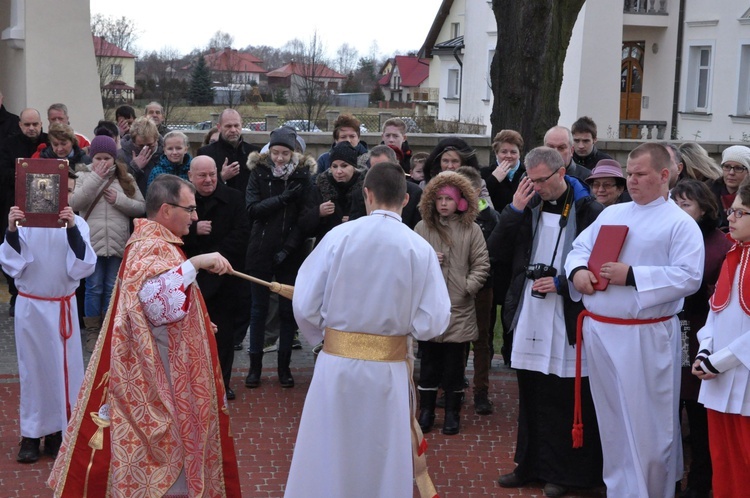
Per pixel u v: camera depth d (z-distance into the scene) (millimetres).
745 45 23781
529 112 10164
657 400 4711
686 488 5160
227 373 6637
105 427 4285
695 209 5113
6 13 11891
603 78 22766
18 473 5316
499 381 7277
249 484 5234
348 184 7008
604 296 4719
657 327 4695
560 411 5160
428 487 4445
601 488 5273
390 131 8203
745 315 4328
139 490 4156
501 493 5195
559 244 5160
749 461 4324
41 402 5461
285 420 6301
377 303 4191
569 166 6922
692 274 4512
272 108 33156
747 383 4305
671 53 25438
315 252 4387
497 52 10344
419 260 4230
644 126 24938
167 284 4215
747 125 23812
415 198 6680
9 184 8961
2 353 7676
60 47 11070
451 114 33625
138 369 4191
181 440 4250
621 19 22734
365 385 4203
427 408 6137
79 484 4277
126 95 31531
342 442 4230
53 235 5402
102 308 7762
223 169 7664
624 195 6258
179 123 25688
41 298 5410
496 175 7078
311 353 7980
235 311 6598
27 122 8867
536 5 9945
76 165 7727
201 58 33281
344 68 53375
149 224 4430
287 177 6863
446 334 5945
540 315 5156
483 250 6016
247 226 6566
